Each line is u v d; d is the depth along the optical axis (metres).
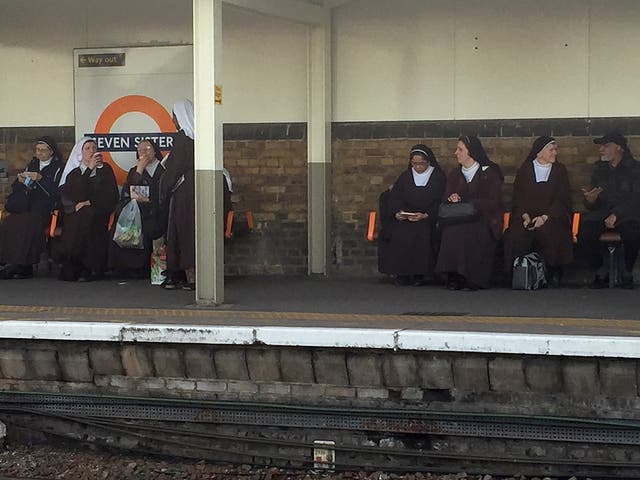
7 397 7.81
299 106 10.97
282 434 7.40
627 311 8.21
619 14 10.13
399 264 9.98
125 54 11.36
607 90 10.20
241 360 7.31
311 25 10.66
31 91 11.61
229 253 11.22
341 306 8.59
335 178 10.94
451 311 8.25
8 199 10.88
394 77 10.71
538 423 6.90
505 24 10.40
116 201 10.79
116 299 9.16
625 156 9.87
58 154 11.38
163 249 10.24
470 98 10.52
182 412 7.50
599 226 9.80
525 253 9.76
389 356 7.06
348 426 7.23
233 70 11.09
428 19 10.58
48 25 11.52
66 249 10.51
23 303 8.90
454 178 9.87
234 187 11.17
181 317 7.89
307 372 7.23
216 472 7.35
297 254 11.08
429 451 7.16
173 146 9.83
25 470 7.36
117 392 7.63
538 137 10.38
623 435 6.78
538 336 6.73
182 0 11.19
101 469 7.40
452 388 7.03
